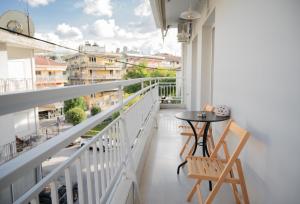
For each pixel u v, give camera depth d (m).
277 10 1.39
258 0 1.69
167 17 6.50
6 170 0.56
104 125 1.50
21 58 7.59
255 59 1.75
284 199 1.32
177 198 2.08
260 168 1.64
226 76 2.63
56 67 11.32
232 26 2.38
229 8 2.50
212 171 1.79
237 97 2.21
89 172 1.15
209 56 4.80
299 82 1.16
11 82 6.45
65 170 0.93
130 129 2.29
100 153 1.34
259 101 1.66
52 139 0.81
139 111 2.91
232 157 1.61
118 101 1.73
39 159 0.66
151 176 2.53
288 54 1.26
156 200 2.05
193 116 2.66
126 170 1.91
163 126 5.05
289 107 1.25
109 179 1.53
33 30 6.84
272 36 1.46
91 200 1.16
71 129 0.95
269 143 1.51
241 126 2.10
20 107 0.57
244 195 1.69
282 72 1.33
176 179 2.45
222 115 2.55
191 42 6.57
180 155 3.16
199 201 1.85
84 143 1.16
